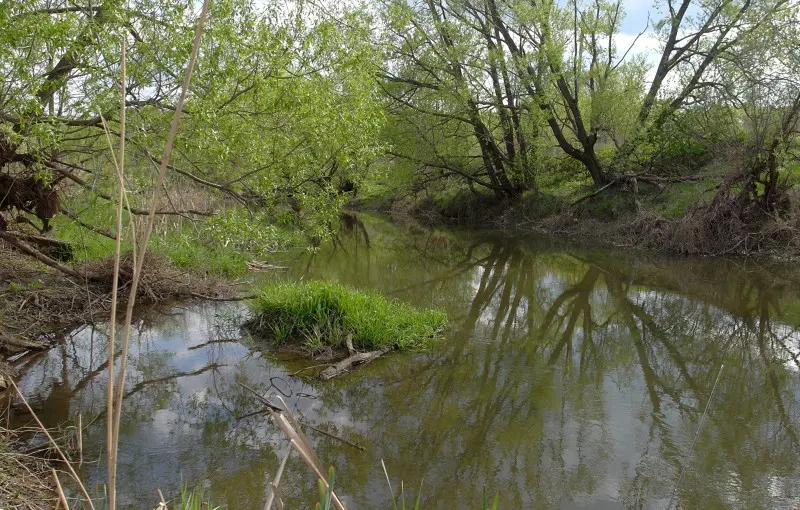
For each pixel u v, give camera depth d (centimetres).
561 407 579
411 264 1491
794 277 1178
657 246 1590
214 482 436
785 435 514
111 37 607
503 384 641
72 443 488
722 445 497
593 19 1778
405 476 451
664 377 665
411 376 664
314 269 1373
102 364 696
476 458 479
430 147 2028
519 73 1778
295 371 677
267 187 780
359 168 943
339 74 830
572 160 2383
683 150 1812
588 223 1912
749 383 642
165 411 567
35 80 577
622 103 1839
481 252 1697
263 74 696
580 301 1055
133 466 457
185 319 895
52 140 576
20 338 745
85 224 858
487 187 2523
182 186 1152
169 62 640
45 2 705
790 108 1305
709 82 1620
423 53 1872
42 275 948
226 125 691
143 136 632
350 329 771
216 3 656
